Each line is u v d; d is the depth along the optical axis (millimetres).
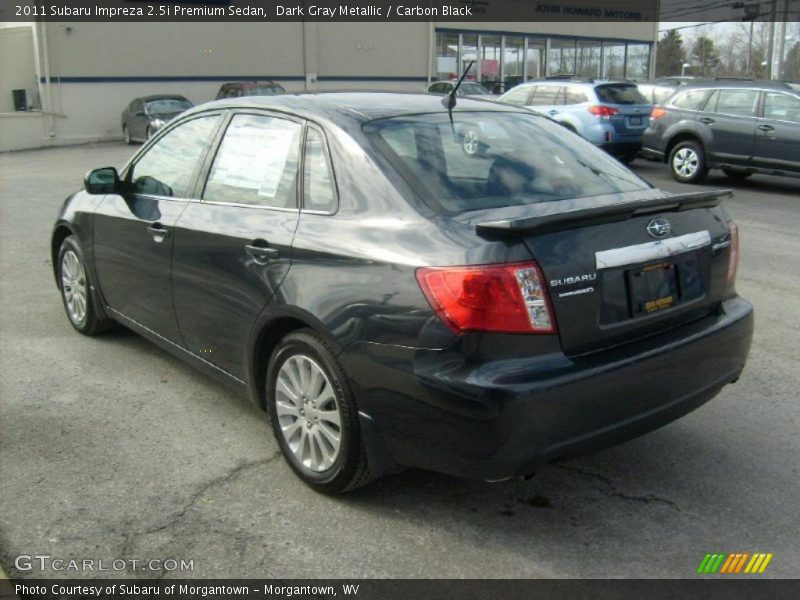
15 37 27047
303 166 3779
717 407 4605
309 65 30328
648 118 15258
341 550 3236
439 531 3371
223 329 4066
